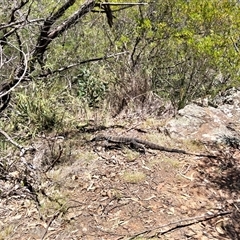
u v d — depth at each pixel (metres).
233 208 3.36
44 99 4.87
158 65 7.14
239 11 6.50
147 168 3.86
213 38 6.35
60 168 3.83
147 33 6.90
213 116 5.05
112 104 5.40
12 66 4.83
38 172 3.68
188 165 3.96
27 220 3.16
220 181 3.73
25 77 4.75
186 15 6.79
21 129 4.46
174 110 5.34
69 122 4.78
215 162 4.05
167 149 4.20
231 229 3.11
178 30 6.87
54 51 6.46
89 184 3.58
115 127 4.81
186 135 4.57
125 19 7.47
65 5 5.03
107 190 3.50
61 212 3.22
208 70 6.84
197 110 5.14
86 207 3.29
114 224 3.11
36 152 4.04
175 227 3.08
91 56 7.22
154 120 4.96
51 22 4.91
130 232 3.02
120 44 6.76
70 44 6.80
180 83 6.82
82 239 2.96
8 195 3.44
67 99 5.55
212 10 6.47
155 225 3.10
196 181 3.70
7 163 3.83
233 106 5.60
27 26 4.68
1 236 2.99
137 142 4.24
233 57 6.48
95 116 5.11
